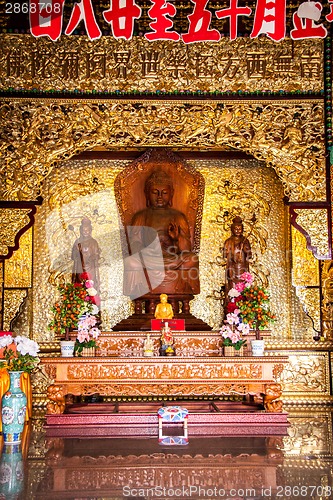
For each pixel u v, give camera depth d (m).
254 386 7.76
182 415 7.02
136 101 9.95
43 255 10.89
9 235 9.77
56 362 7.73
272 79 10.03
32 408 9.84
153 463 5.76
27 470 5.46
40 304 10.77
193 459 5.95
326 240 9.95
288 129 10.04
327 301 10.27
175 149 11.16
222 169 11.20
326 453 6.25
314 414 9.35
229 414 7.57
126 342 9.08
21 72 9.88
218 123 10.00
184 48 10.02
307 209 10.00
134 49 10.00
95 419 7.52
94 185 11.14
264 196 11.20
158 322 9.02
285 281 10.96
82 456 6.08
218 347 9.01
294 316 10.80
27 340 6.95
